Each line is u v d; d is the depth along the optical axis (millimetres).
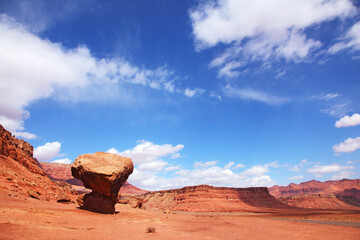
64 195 46562
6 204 26328
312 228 41219
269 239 25047
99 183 30812
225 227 35094
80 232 18203
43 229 16953
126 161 34531
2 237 12883
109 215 32312
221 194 198250
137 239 18234
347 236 31688
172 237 20750
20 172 58000
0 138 63938
